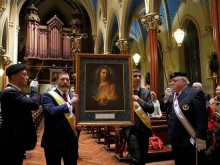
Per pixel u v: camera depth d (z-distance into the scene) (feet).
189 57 46.19
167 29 50.16
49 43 67.67
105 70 9.54
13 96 7.91
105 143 21.97
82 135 29.60
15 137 7.81
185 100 9.36
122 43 42.93
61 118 8.75
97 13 62.23
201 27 41.22
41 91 69.92
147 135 10.30
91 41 75.41
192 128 9.09
